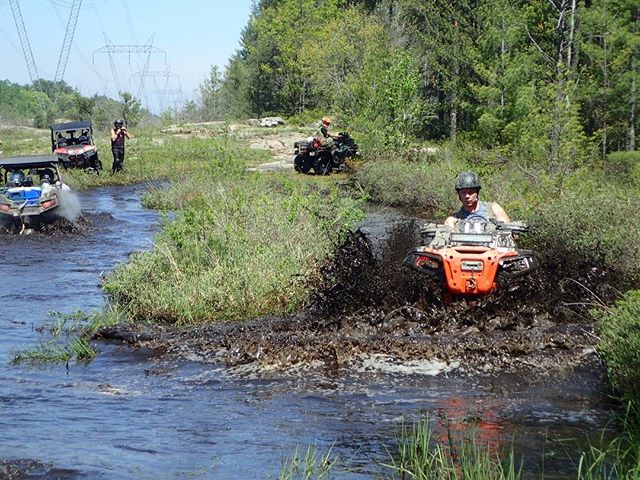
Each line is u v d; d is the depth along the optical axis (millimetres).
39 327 9641
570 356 7598
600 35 26203
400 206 21281
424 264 8906
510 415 6332
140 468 5430
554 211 11891
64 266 13922
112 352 8508
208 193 20609
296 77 60250
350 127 32594
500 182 17562
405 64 29344
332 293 9031
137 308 10016
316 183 25188
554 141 19000
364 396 6867
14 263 14211
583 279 9312
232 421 6383
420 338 8117
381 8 43688
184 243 11812
